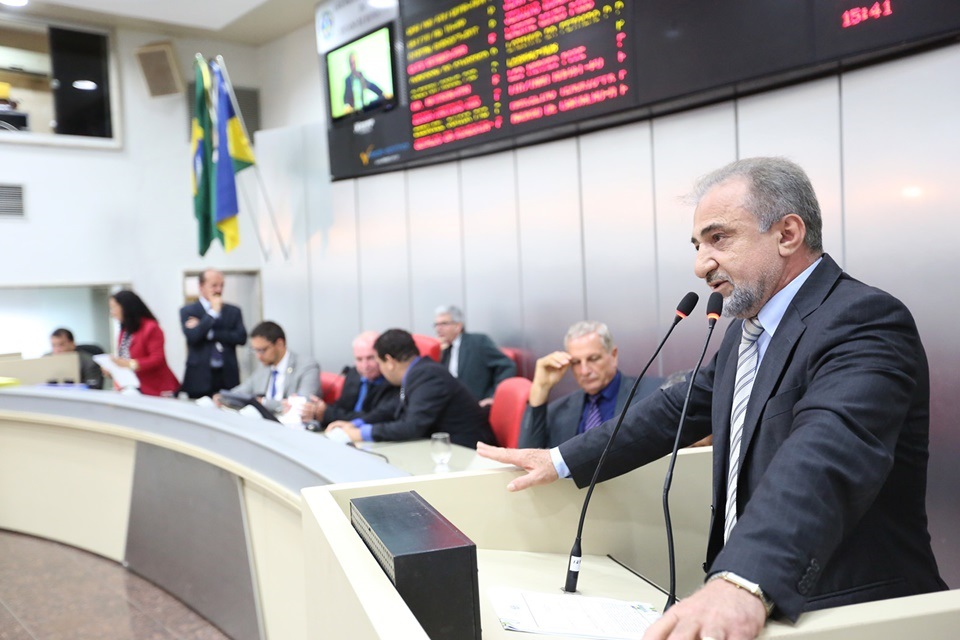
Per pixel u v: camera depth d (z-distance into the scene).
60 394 3.16
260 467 1.94
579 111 3.54
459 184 4.81
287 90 6.73
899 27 2.51
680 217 3.58
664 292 3.70
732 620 0.70
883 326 0.96
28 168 5.95
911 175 2.71
